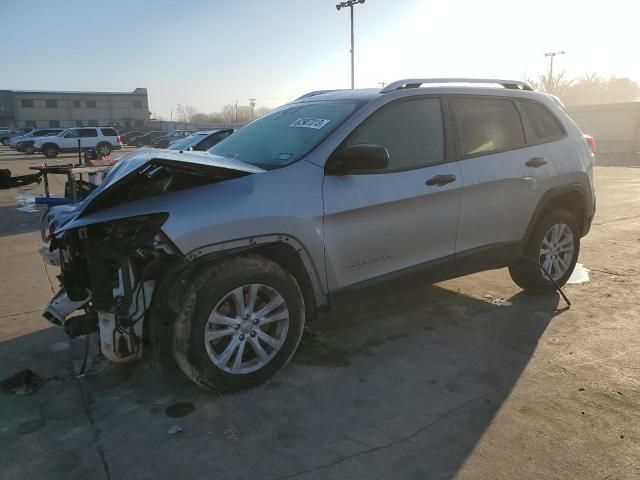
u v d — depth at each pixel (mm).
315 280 3611
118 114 96750
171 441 2910
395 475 2611
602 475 2596
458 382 3523
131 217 3119
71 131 34688
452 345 4098
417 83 4219
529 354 3924
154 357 3324
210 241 3148
